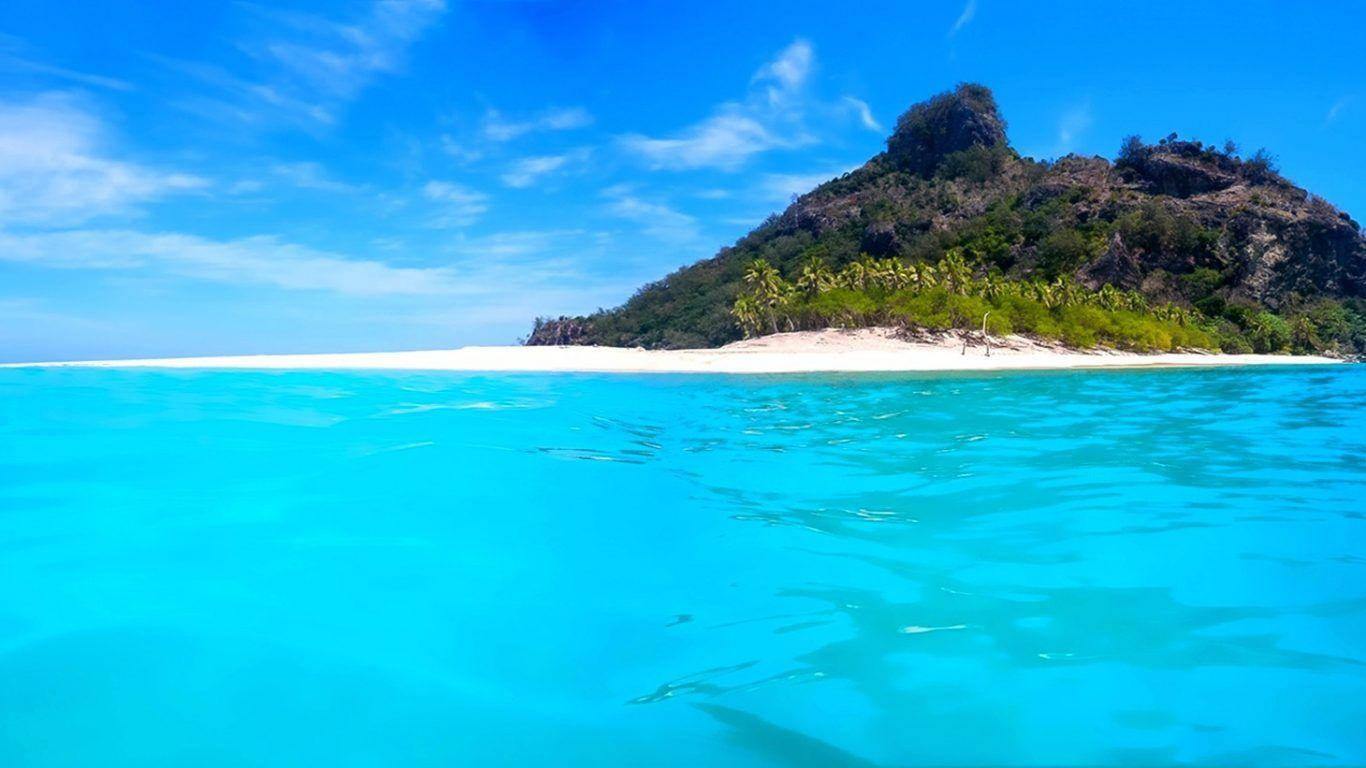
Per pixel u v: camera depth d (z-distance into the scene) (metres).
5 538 5.21
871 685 3.28
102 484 6.86
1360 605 4.12
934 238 106.69
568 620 3.98
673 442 9.99
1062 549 5.20
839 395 17.09
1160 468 8.12
